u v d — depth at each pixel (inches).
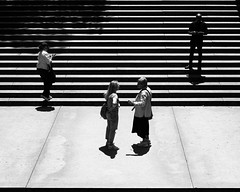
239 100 506.9
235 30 585.3
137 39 575.8
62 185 355.9
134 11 605.3
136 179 365.1
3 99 509.0
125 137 435.5
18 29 585.3
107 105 402.6
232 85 521.0
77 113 486.9
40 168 382.0
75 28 591.2
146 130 410.0
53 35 577.6
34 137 434.3
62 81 528.4
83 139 430.9
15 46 572.4
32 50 562.9
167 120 469.7
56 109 496.7
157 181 362.3
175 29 582.9
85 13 606.9
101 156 401.1
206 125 459.5
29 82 529.0
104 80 528.1
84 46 568.7
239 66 547.5
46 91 493.7
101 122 465.7
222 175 371.9
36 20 601.0
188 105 506.3
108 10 611.8
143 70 535.2
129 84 520.1
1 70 535.5
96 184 357.1
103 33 584.1
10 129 450.0
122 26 590.6
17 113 486.3
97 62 543.2
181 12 605.3
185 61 548.7
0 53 561.3
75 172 375.6
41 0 621.9
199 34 515.8
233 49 560.7
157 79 528.4
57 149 412.8
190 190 354.0
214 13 607.5
